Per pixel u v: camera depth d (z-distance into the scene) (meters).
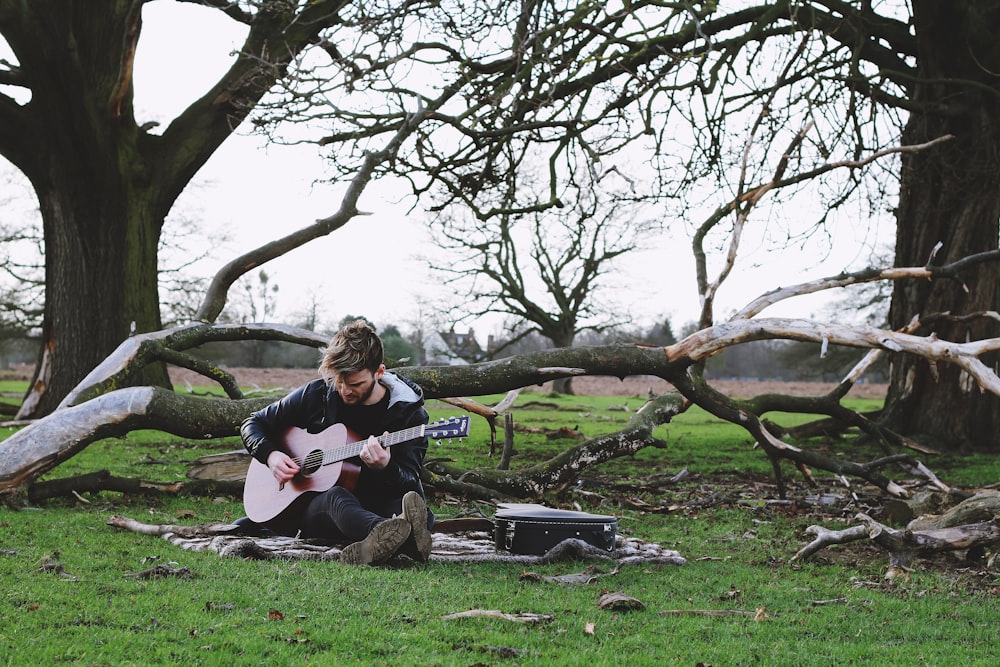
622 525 7.86
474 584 4.78
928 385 15.48
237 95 15.21
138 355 9.51
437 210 12.20
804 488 10.63
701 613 4.46
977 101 14.41
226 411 8.19
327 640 3.57
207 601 4.08
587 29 12.30
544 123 11.66
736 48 12.53
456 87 12.02
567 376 8.96
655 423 9.70
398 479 5.50
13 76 14.67
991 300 15.02
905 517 7.95
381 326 46.31
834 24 13.70
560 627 4.00
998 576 5.71
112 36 14.34
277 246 11.77
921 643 4.12
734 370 61.50
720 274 10.31
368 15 11.40
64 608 3.85
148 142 15.59
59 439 7.42
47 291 15.27
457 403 10.12
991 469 12.55
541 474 8.88
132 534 6.00
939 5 14.00
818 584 5.39
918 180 14.82
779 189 12.91
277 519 5.71
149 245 15.59
